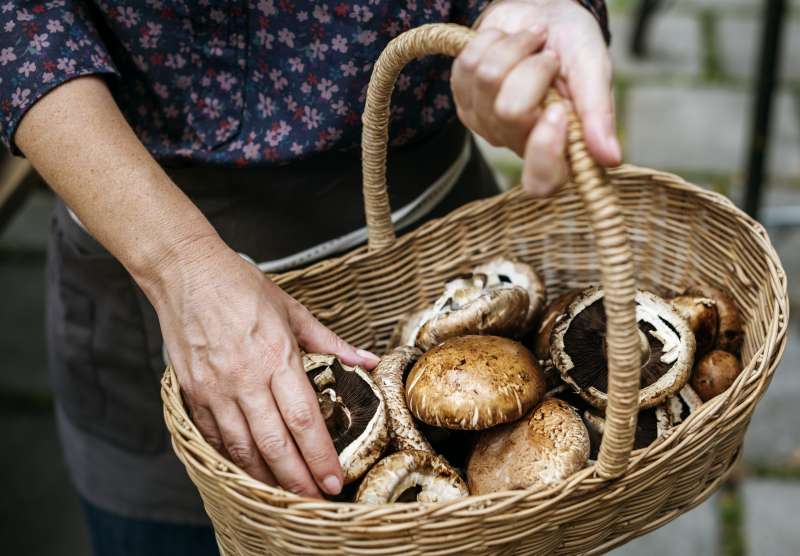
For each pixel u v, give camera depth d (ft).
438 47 2.96
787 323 3.38
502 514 2.79
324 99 3.69
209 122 3.76
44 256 9.63
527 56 2.70
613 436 2.75
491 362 3.43
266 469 3.26
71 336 4.45
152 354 4.37
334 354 3.63
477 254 4.35
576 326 3.74
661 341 3.66
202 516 4.81
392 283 4.17
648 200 4.28
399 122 3.88
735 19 12.35
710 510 6.67
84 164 3.22
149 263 3.22
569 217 4.37
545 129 2.56
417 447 3.48
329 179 3.98
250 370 3.17
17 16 3.27
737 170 9.82
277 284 3.83
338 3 3.54
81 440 4.80
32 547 6.91
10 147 3.40
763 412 7.34
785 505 6.66
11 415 7.99
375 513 2.75
